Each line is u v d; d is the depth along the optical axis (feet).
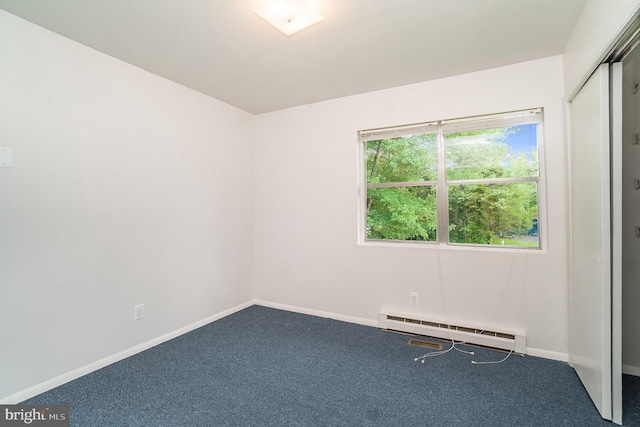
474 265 8.83
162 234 9.09
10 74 6.15
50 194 6.72
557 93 7.83
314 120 11.28
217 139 10.93
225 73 8.81
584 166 6.44
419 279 9.56
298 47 7.40
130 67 8.25
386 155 10.51
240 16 6.18
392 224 10.45
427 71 8.72
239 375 7.23
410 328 9.50
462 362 7.78
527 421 5.61
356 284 10.56
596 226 5.81
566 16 6.25
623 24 4.28
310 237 11.41
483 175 9.14
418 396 6.39
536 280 8.11
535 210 8.53
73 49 7.10
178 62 8.15
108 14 6.11
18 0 5.67
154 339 8.84
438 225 9.73
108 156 7.77
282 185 11.97
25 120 6.34
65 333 6.95
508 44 7.30
